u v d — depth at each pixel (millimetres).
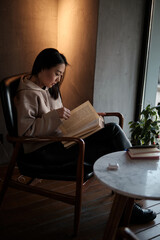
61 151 1367
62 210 1481
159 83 2857
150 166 1052
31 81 1398
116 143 1362
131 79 2191
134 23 2064
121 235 543
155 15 2102
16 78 1424
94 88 1992
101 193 1701
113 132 1403
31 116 1295
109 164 1020
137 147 1163
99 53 1940
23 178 1892
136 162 1091
